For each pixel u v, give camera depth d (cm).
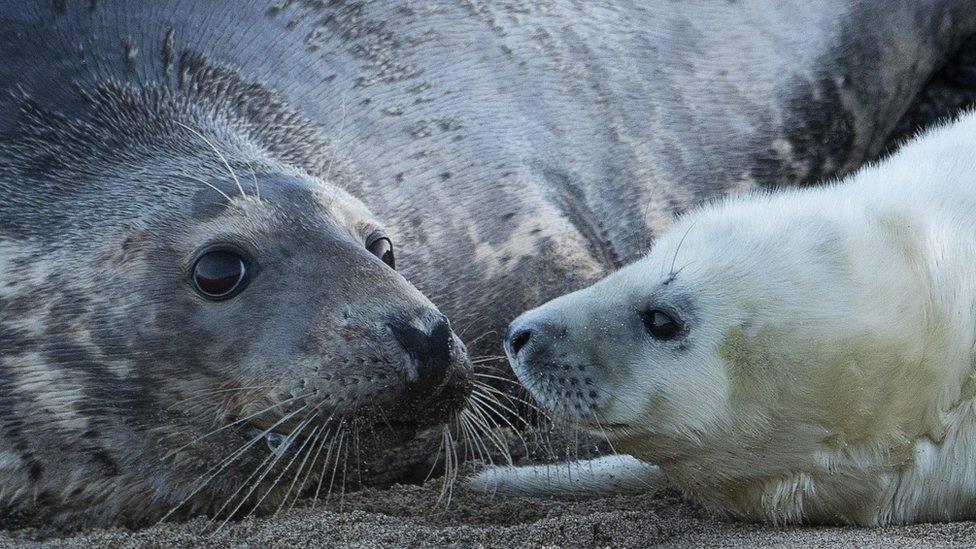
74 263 695
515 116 969
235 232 687
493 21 991
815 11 1109
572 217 977
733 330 690
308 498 747
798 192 804
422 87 937
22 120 743
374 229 743
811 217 727
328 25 919
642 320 711
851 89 1120
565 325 718
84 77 774
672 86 1046
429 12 968
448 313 891
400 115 915
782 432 688
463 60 965
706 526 696
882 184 786
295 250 687
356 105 899
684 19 1067
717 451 698
